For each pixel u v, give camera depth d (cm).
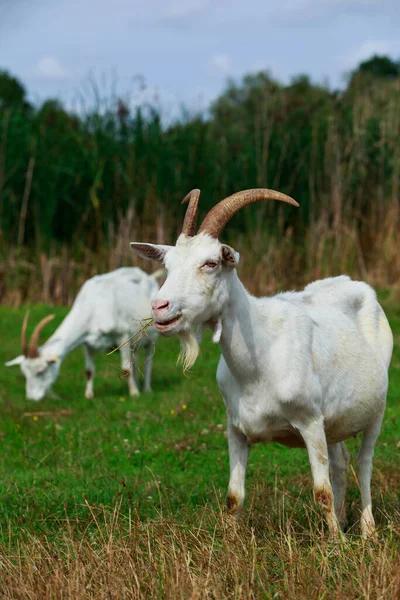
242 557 398
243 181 1536
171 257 420
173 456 689
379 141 1506
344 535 454
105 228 1535
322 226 1445
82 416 854
